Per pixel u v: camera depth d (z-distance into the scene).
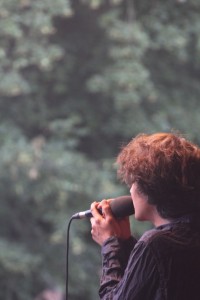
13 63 20.17
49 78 22.00
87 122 22.47
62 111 22.39
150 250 4.29
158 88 22.64
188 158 4.41
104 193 19.81
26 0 19.48
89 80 20.75
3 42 20.06
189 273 4.27
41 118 21.97
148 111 22.41
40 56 19.86
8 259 19.59
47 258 20.95
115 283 4.48
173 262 4.27
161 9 21.47
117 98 20.41
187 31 21.77
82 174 19.97
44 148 20.02
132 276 4.31
